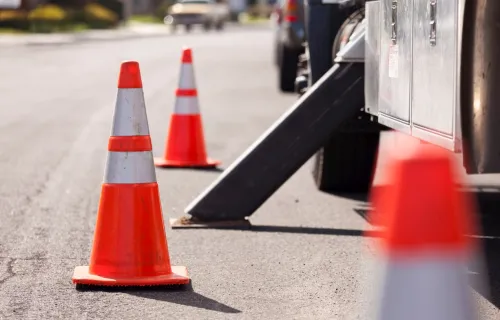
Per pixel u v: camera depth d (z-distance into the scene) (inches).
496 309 278.7
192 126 580.1
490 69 255.3
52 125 764.0
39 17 2682.1
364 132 463.8
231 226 398.6
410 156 136.6
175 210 439.8
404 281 137.0
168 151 582.2
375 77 369.7
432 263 136.4
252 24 4271.7
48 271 327.3
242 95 1008.2
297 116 401.1
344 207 446.6
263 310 281.6
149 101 946.1
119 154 307.0
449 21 272.8
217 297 295.7
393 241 136.8
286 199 467.5
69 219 416.8
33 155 609.3
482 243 367.9
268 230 394.9
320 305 286.4
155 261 308.0
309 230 394.6
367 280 314.3
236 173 402.9
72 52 1813.5
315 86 402.3
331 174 480.4
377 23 363.9
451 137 272.2
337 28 461.7
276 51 1061.1
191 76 582.9
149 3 4854.8
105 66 1450.5
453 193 135.6
